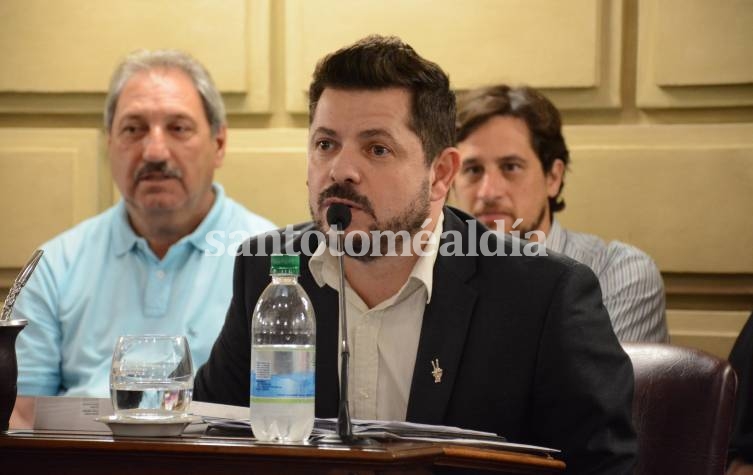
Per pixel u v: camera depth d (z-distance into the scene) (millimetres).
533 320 5117
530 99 8234
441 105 5059
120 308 7965
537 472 4238
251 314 5637
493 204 8141
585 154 8773
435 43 8906
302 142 9164
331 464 3623
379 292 5262
